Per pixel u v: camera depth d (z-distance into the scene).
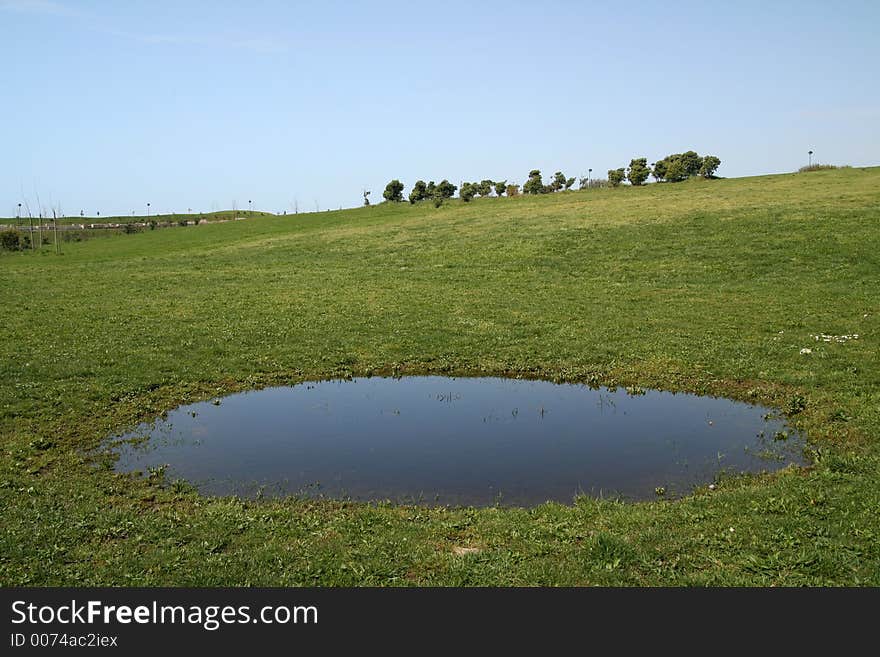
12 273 45.84
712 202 54.03
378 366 21.53
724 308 27.20
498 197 86.31
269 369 20.94
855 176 63.31
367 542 9.58
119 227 110.44
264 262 48.06
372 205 95.25
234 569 8.81
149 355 21.75
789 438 14.34
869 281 29.73
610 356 21.47
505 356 22.12
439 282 36.81
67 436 14.77
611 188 80.38
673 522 10.02
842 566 8.50
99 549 9.45
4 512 10.62
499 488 12.17
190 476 12.84
